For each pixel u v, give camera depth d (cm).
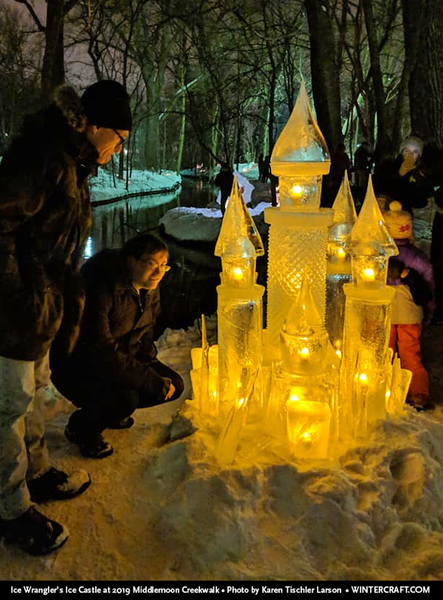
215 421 268
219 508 211
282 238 263
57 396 327
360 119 1262
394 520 219
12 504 203
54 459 265
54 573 196
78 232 206
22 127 189
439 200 474
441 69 780
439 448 260
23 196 176
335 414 241
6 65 1936
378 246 245
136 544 210
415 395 346
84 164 203
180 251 1125
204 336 282
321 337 238
